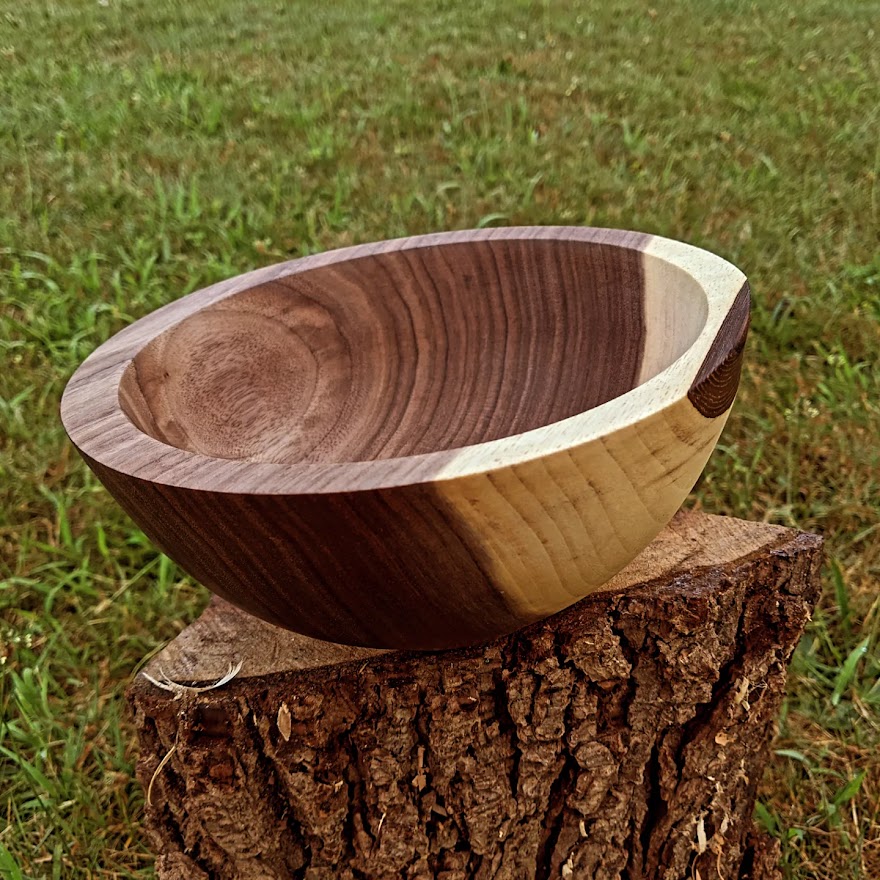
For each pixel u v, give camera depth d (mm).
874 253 2355
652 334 963
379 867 915
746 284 826
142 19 4352
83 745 1287
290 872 918
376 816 896
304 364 1085
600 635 879
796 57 3941
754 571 947
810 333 2078
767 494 1676
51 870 1163
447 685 854
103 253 2402
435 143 2996
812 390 1895
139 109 3240
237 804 862
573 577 694
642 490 665
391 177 2740
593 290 1037
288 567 643
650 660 914
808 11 4625
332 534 608
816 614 1435
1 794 1240
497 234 1103
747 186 2695
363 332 1126
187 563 719
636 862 1005
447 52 3873
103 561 1604
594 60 3828
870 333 2064
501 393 1100
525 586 671
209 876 916
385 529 603
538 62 3746
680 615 890
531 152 2889
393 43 4016
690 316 876
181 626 1474
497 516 607
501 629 733
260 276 1088
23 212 2572
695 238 2375
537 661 872
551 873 978
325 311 1106
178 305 1041
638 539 719
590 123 3154
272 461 1004
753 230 2453
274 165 2807
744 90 3525
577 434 614
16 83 3420
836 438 1752
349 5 4629
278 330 1069
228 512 617
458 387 1126
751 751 1026
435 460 604
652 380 678
